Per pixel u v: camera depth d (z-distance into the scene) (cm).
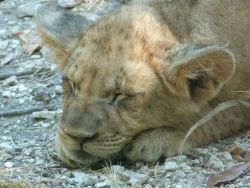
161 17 1088
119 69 1013
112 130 1026
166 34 1059
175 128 1066
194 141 1081
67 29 1134
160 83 1030
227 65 1018
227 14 1132
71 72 1030
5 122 1277
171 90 1033
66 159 1069
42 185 1015
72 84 1038
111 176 981
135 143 1052
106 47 1029
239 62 1121
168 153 1055
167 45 1045
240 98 1129
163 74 1027
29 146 1162
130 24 1054
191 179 990
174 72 1020
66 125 1018
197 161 1034
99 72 1016
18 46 1552
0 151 1141
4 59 1511
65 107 1045
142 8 1098
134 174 1008
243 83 1130
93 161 1055
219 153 1060
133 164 1061
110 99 1019
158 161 1055
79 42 1088
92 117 1015
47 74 1446
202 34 1098
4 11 1688
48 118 1268
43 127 1243
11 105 1345
